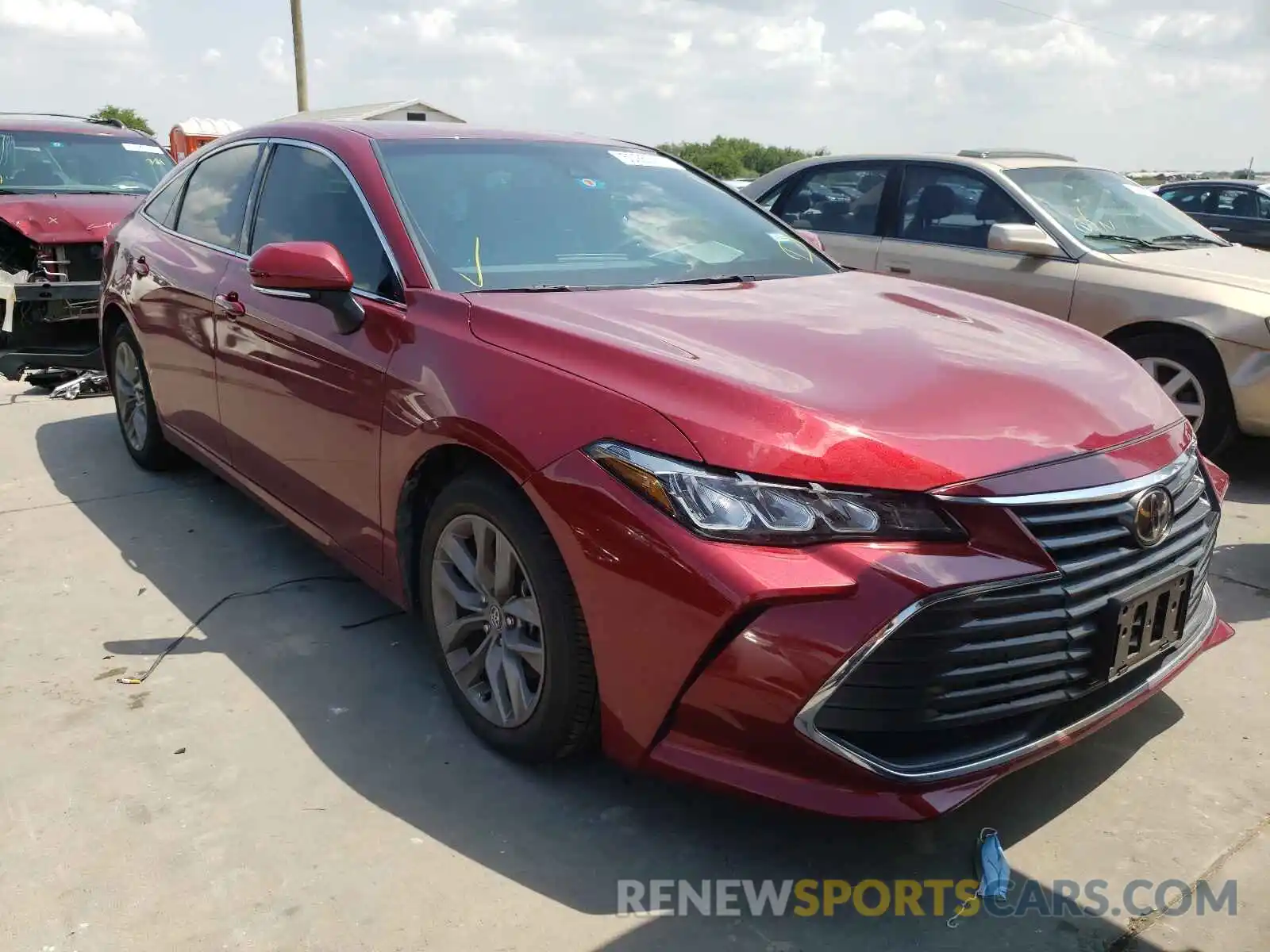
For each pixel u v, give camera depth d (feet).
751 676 6.60
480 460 8.38
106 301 16.03
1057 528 7.01
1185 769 8.69
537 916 6.97
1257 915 7.04
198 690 9.80
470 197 10.57
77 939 6.70
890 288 10.90
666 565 6.78
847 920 6.99
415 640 10.86
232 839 7.68
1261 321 15.79
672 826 7.93
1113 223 19.30
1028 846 7.75
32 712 9.38
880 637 6.41
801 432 6.84
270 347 11.00
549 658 7.77
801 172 22.59
